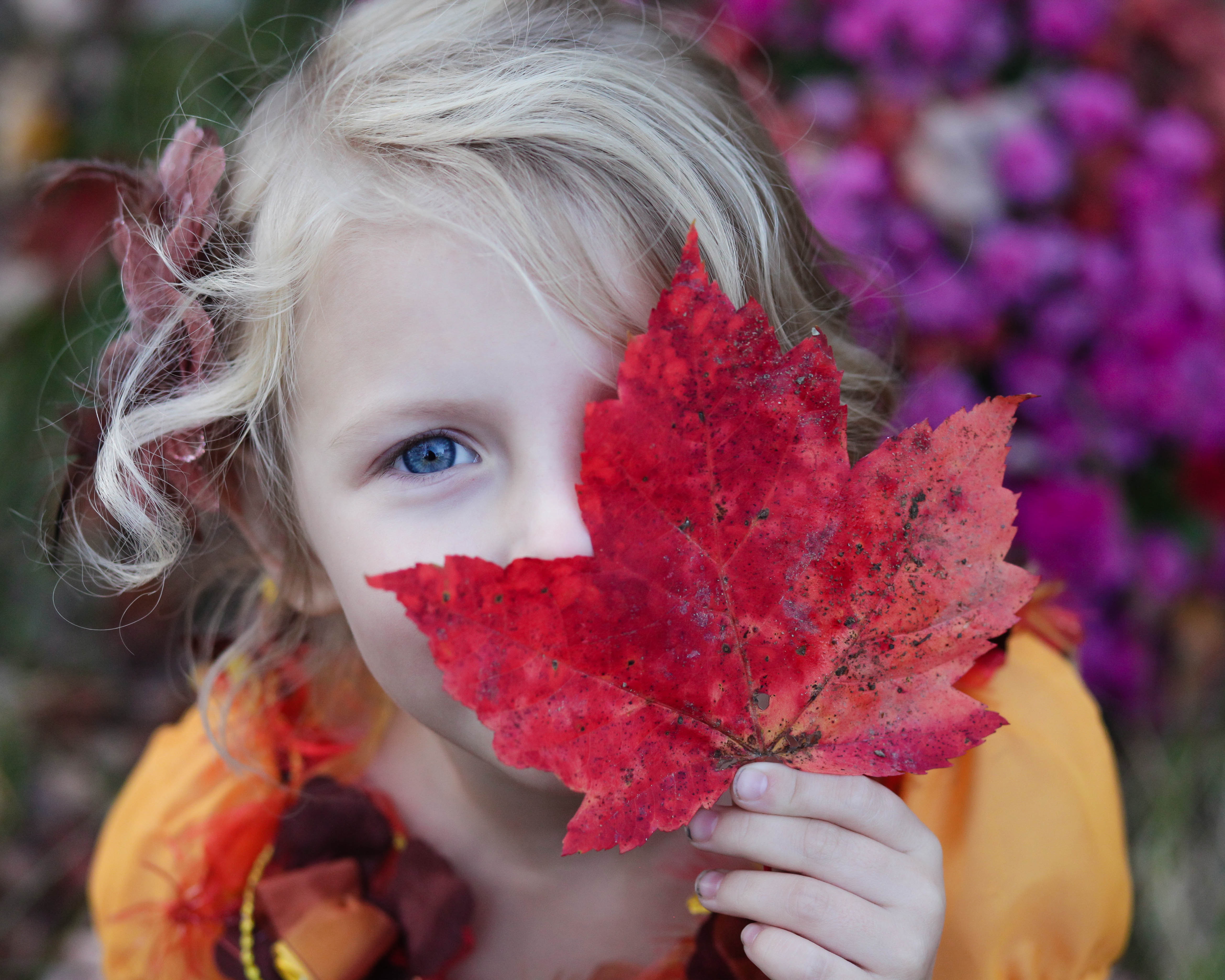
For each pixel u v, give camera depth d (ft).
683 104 1.48
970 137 2.33
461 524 1.33
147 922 1.78
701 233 1.39
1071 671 1.74
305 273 1.36
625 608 1.13
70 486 1.69
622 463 1.13
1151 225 2.36
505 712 1.11
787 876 1.26
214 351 1.53
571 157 1.36
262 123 1.58
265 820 1.72
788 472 1.14
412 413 1.31
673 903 1.56
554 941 1.60
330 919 1.57
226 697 1.80
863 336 1.93
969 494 1.14
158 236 1.55
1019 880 1.50
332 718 1.80
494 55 1.45
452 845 1.65
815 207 2.25
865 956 1.23
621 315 1.33
